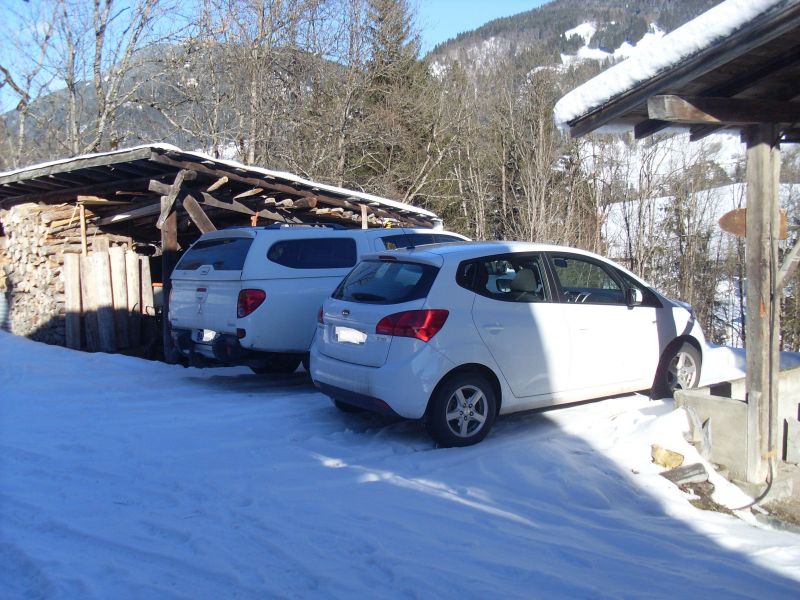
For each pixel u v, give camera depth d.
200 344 8.47
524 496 5.05
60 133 22.41
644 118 5.63
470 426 5.98
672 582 3.77
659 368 7.20
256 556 3.88
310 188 12.46
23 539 4.07
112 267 12.29
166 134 22.91
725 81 5.07
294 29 23.28
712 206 26.33
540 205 28.23
